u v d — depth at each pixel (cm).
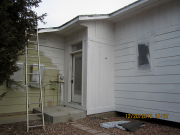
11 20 328
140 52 481
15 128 368
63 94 612
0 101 475
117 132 359
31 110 533
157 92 430
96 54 523
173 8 411
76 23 496
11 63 302
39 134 332
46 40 583
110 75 554
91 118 484
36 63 555
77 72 579
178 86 388
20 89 510
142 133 355
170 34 413
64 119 436
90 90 497
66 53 620
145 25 474
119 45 553
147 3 434
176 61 396
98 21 537
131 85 500
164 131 371
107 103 535
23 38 334
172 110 395
